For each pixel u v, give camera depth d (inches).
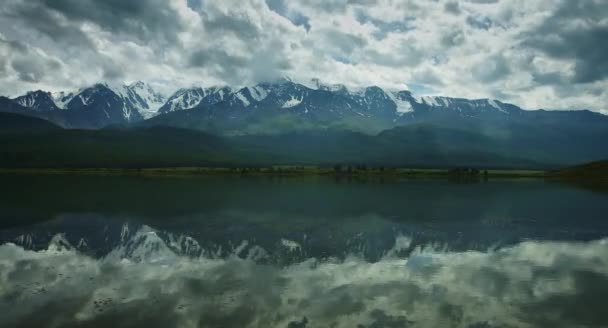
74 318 1188.5
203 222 2891.2
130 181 7381.9
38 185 6092.5
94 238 2331.4
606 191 5728.3
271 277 1598.2
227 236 2404.0
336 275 1630.2
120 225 2755.9
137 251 2021.4
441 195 4958.2
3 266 1745.8
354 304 1306.6
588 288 1461.6
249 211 3422.7
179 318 1189.1
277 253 1989.4
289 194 5000.0
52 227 2664.9
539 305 1300.4
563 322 1167.0
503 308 1272.1
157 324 1148.5
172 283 1519.4
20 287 1465.3
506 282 1533.0
